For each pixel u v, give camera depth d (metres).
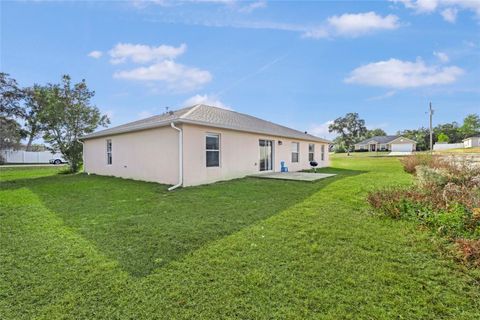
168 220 5.09
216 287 2.73
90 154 14.20
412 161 13.70
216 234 4.23
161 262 3.30
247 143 11.89
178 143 9.13
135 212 5.74
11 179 12.15
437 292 2.57
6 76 24.55
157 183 9.83
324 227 4.38
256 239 3.96
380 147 58.50
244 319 2.27
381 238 3.87
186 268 3.13
